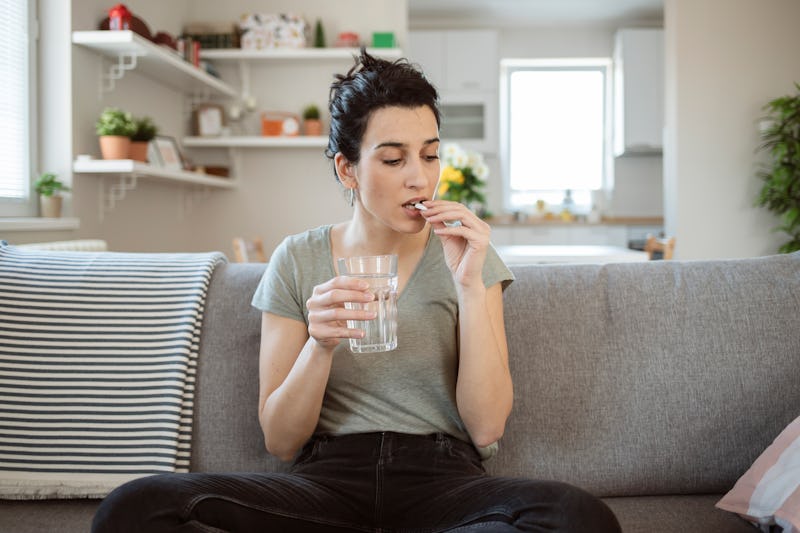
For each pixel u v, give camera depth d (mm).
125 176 3537
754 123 5156
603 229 6523
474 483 1099
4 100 2961
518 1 6371
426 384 1262
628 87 6523
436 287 1286
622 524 1220
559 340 1434
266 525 1040
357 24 4914
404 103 1166
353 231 1332
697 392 1395
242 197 4957
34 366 1415
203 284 1493
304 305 1308
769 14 5121
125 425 1374
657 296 1460
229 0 4922
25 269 1516
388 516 1143
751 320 1430
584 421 1392
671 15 5219
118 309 1461
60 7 3215
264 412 1237
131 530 938
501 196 7094
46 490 1349
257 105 4926
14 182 3027
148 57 3648
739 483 1254
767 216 5180
